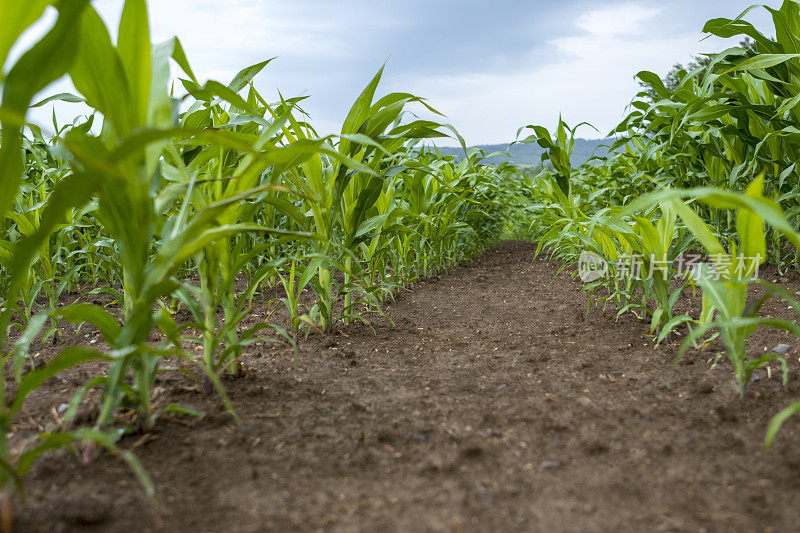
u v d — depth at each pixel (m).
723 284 1.49
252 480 1.14
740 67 2.69
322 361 2.05
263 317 2.83
